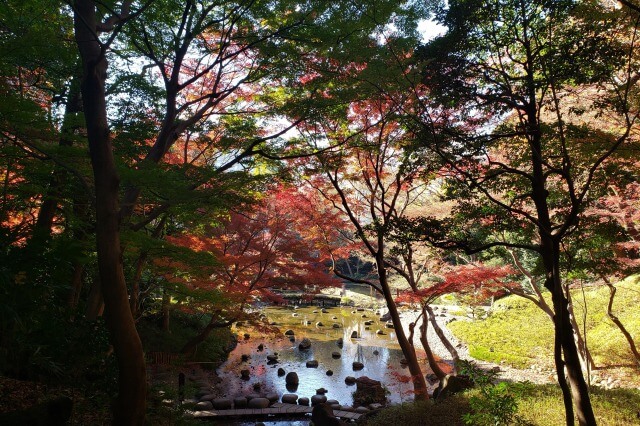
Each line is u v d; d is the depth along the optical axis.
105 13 8.07
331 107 9.34
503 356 17.03
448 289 12.16
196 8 8.70
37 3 7.80
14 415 5.55
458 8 6.09
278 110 9.80
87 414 7.04
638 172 7.86
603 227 7.44
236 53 8.83
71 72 8.98
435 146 6.97
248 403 13.32
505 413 7.19
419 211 13.27
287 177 10.19
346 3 8.23
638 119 7.70
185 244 11.64
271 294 13.42
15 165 7.75
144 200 9.31
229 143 10.88
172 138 9.20
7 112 6.35
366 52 8.46
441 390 11.35
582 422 5.93
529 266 20.25
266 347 20.67
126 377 6.11
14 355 7.15
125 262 11.72
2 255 5.50
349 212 11.71
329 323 26.59
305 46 9.19
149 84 9.77
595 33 5.97
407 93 8.84
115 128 9.20
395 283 30.83
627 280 18.45
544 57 6.07
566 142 7.74
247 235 13.23
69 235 9.63
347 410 12.67
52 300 7.22
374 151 11.24
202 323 19.05
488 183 7.61
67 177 8.60
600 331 15.79
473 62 6.63
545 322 19.41
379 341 22.06
